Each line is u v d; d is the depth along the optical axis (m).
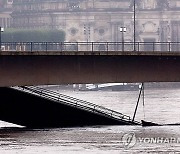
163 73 169.00
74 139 152.88
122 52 167.12
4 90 168.75
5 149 140.50
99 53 165.88
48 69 163.62
